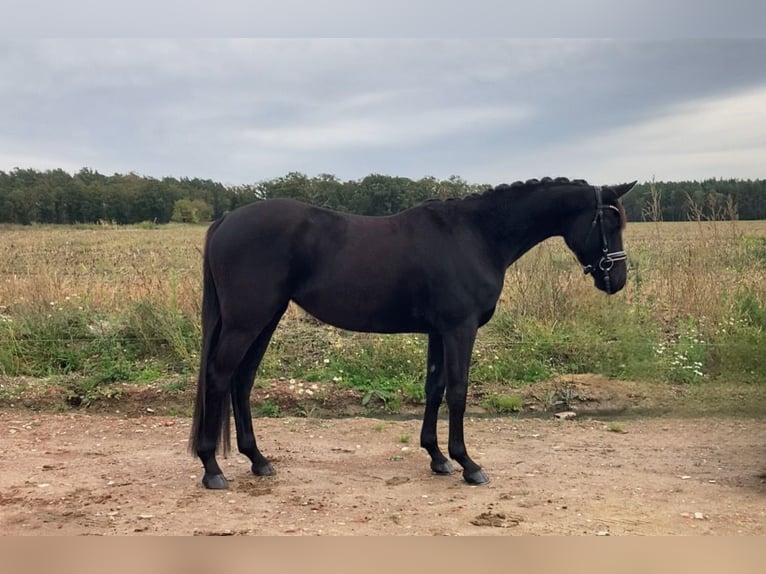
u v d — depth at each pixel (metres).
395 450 5.74
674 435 6.16
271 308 4.54
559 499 4.39
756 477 4.89
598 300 8.94
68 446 5.84
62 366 8.28
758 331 8.28
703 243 9.63
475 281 4.66
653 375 7.86
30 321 8.65
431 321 4.72
